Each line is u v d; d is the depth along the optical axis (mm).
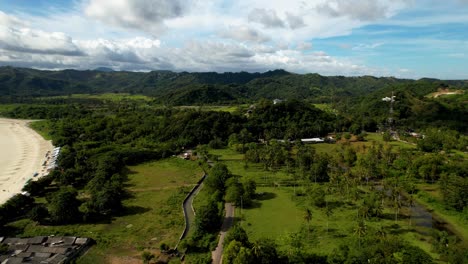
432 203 143375
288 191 159750
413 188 158125
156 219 128375
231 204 143250
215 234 113562
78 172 177125
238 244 88062
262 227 119062
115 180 167500
